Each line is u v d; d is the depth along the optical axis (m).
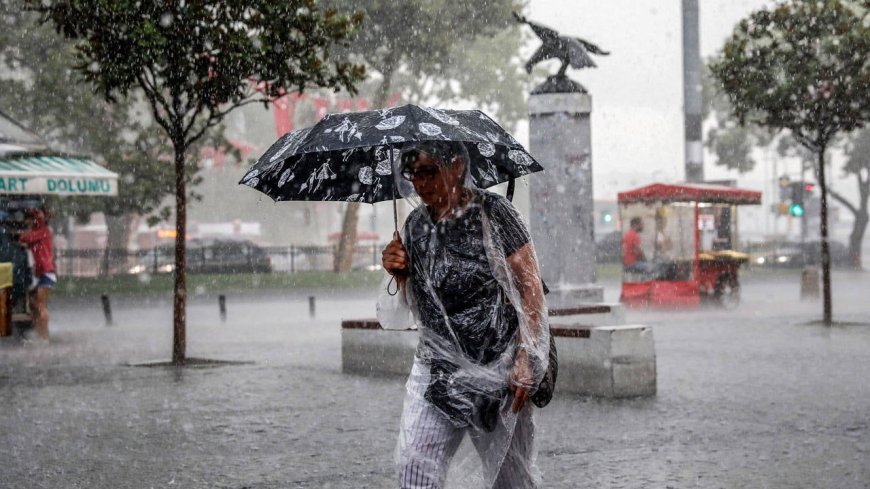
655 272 25.25
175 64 13.66
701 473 7.06
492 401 4.14
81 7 13.19
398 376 12.77
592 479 6.91
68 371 13.73
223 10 13.74
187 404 10.63
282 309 28.22
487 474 4.27
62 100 36.34
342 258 44.28
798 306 26.31
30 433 9.01
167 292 34.88
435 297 4.22
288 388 11.77
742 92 19.52
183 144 14.34
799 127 19.42
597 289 16.56
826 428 8.72
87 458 7.91
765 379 11.94
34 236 18.64
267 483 6.98
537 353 4.12
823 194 19.64
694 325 20.08
